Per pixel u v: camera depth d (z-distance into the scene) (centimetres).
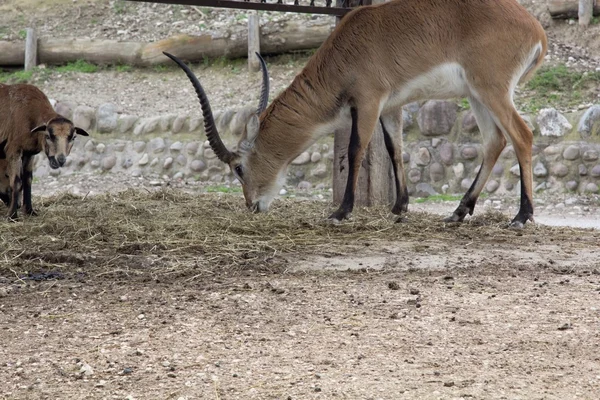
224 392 638
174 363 709
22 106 1466
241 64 2659
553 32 2503
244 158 1434
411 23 1368
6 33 3000
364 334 790
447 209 1845
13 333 804
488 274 1073
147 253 1186
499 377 666
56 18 3083
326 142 2188
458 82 1386
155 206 1595
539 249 1255
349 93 1384
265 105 1461
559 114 2033
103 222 1361
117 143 2392
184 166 2314
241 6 1500
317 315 862
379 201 1656
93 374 682
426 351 736
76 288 996
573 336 776
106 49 2761
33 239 1245
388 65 1370
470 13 1359
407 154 2131
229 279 1046
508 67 1368
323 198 2020
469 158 2084
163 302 922
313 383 655
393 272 1089
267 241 1275
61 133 1416
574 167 1992
